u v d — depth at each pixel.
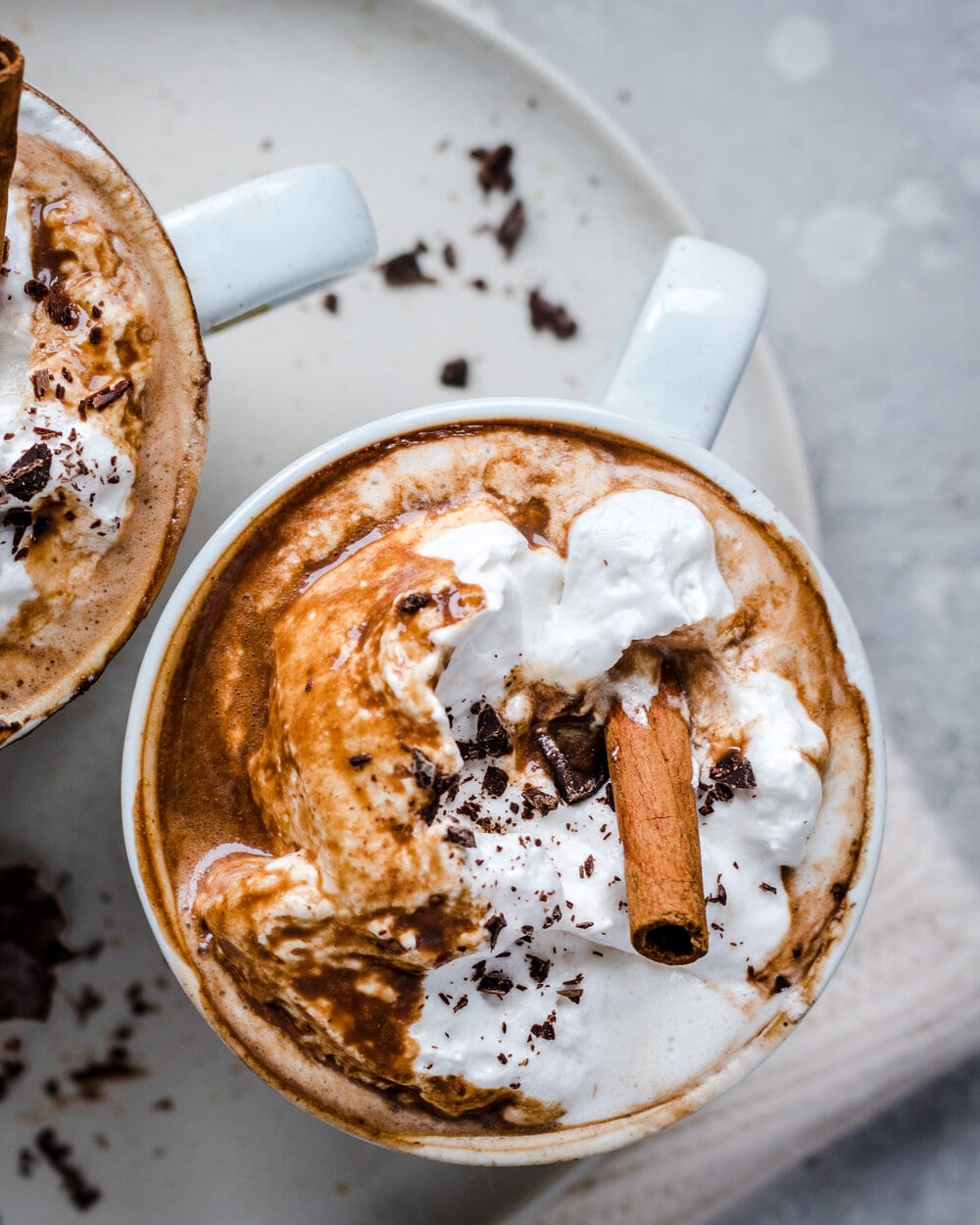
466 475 0.32
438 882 0.30
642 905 0.31
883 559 0.43
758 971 0.33
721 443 0.39
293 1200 0.37
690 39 0.43
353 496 0.32
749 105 0.43
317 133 0.38
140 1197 0.37
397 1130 0.32
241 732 0.32
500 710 0.32
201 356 0.33
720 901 0.32
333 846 0.30
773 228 0.43
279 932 0.31
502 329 0.39
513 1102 0.32
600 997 0.32
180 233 0.33
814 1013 0.42
